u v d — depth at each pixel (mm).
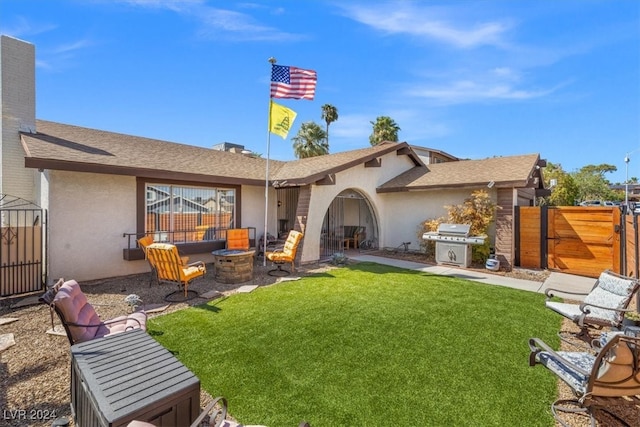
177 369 2525
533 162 12234
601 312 5195
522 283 8812
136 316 4637
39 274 7676
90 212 8758
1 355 4430
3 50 8781
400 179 15141
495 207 11445
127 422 1947
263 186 12766
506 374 3980
